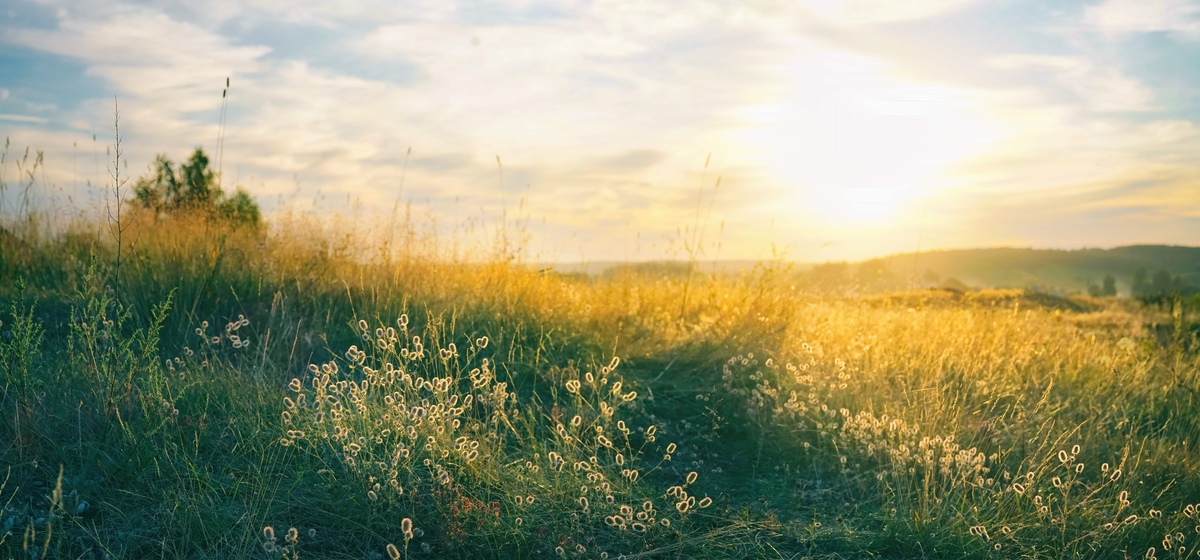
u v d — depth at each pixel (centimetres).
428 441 366
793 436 477
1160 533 384
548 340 611
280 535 311
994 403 552
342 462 362
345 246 710
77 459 340
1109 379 625
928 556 350
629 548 336
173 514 302
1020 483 410
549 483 376
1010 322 769
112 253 655
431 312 593
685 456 463
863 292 848
